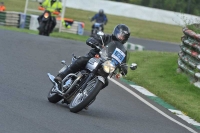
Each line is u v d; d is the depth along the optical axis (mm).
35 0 100312
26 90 34938
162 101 40312
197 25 57594
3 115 26203
